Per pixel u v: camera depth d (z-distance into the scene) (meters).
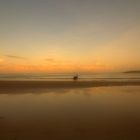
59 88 20.02
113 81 29.22
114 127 8.40
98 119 9.59
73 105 12.59
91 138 7.26
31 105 12.52
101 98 14.80
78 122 9.12
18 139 7.20
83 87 21.19
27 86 20.98
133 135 7.51
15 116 10.06
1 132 7.85
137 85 23.30
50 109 11.52
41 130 8.09
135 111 11.05
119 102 13.41
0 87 19.88
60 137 7.38
